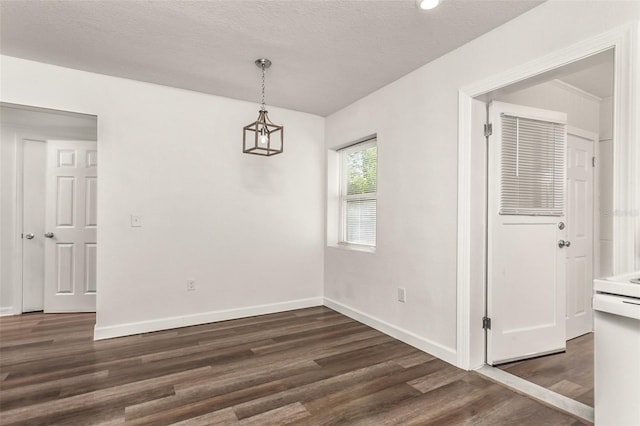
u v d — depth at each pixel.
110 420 1.80
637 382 1.31
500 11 2.02
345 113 3.85
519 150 2.56
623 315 1.33
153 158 3.23
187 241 3.39
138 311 3.16
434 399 2.02
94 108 2.98
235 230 3.65
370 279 3.40
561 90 3.03
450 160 2.52
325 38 2.38
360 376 2.31
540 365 2.49
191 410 1.89
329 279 4.11
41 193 3.95
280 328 3.31
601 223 3.37
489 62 2.24
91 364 2.47
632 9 1.59
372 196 3.64
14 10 2.07
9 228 3.81
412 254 2.88
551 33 1.89
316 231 4.18
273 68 2.87
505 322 2.51
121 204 3.09
